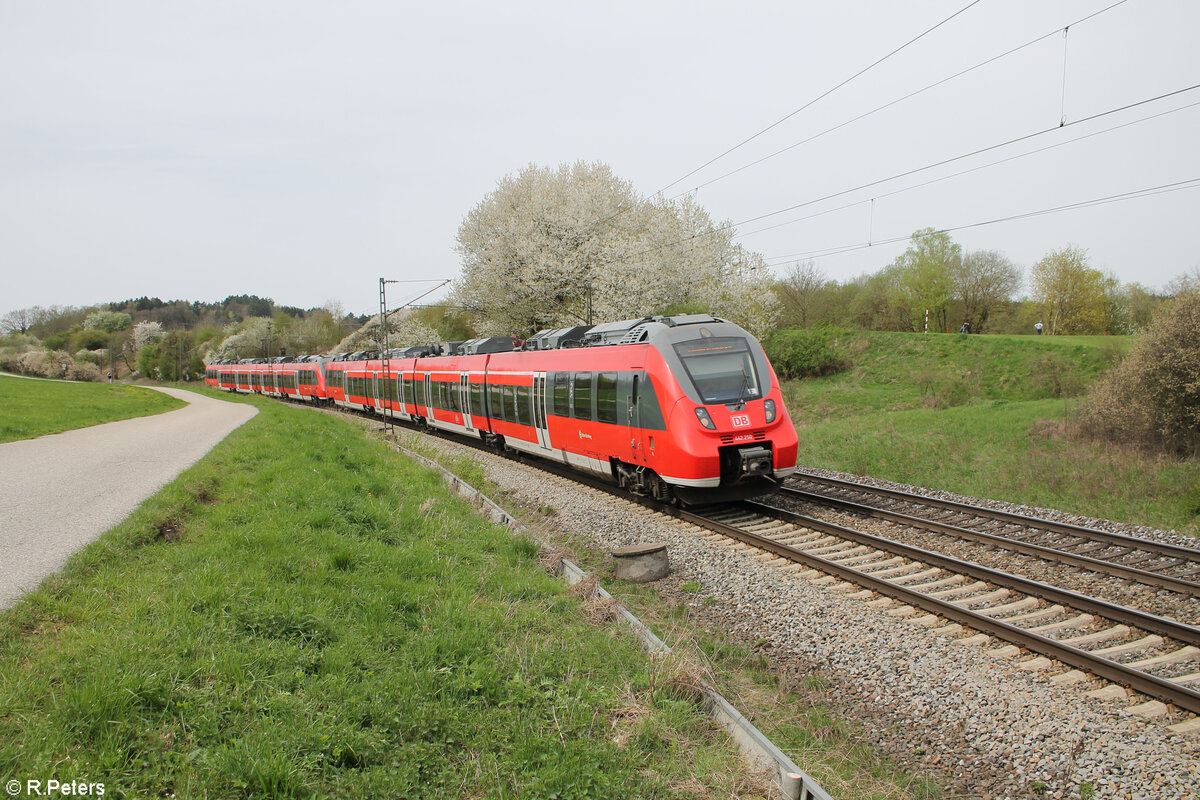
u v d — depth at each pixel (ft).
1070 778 14.92
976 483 50.90
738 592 27.07
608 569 31.42
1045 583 26.89
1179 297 53.31
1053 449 56.95
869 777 15.78
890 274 171.53
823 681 20.24
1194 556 29.22
